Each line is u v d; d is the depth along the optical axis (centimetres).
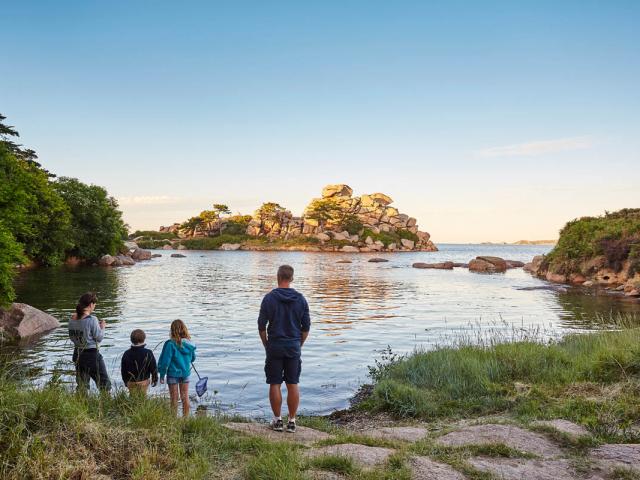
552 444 548
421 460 488
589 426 604
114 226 6438
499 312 2383
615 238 4097
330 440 576
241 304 2577
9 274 1673
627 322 2025
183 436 537
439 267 6594
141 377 732
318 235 13425
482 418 730
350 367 1248
